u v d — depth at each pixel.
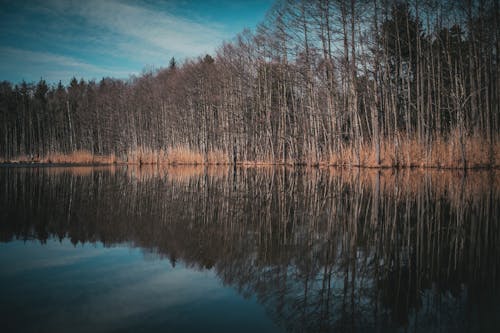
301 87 25.27
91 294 3.13
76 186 13.23
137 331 2.42
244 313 2.74
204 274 3.69
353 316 2.68
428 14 19.64
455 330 2.47
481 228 5.64
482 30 19.08
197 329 2.46
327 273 3.70
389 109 20.89
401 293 3.17
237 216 7.04
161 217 6.95
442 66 22.58
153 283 3.42
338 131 22.02
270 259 4.20
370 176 15.05
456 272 3.66
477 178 13.37
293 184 13.39
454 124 20.20
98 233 5.61
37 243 5.00
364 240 5.02
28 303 2.91
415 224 6.00
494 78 20.67
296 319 2.62
